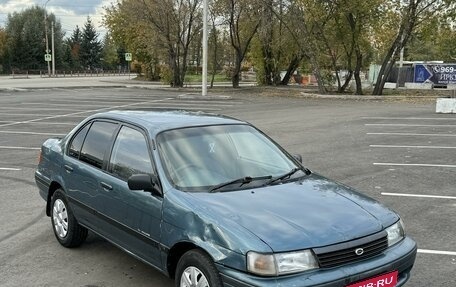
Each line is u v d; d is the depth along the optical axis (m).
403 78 42.19
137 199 4.52
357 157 11.51
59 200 5.93
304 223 3.79
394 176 9.55
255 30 41.91
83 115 20.61
